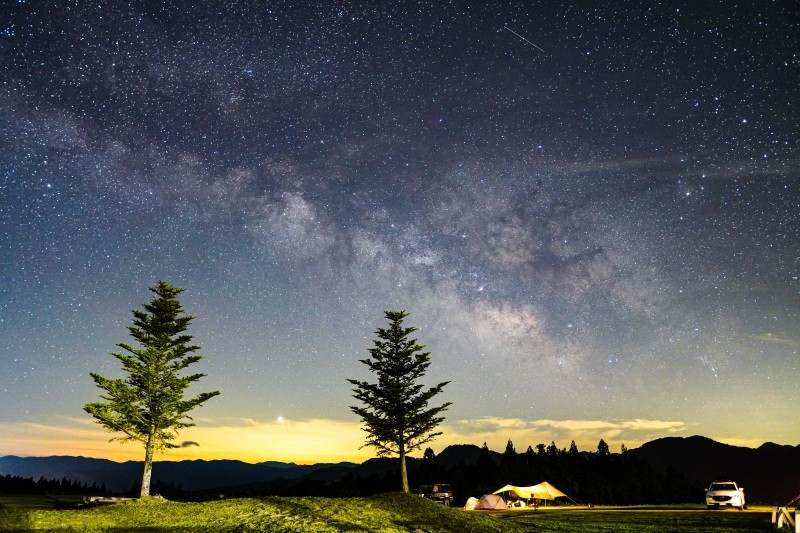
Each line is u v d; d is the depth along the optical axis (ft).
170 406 114.93
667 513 109.60
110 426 112.78
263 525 75.92
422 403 154.71
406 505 95.71
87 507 98.73
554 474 234.17
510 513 122.01
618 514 110.93
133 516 83.97
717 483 118.93
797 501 93.25
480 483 237.04
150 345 120.47
